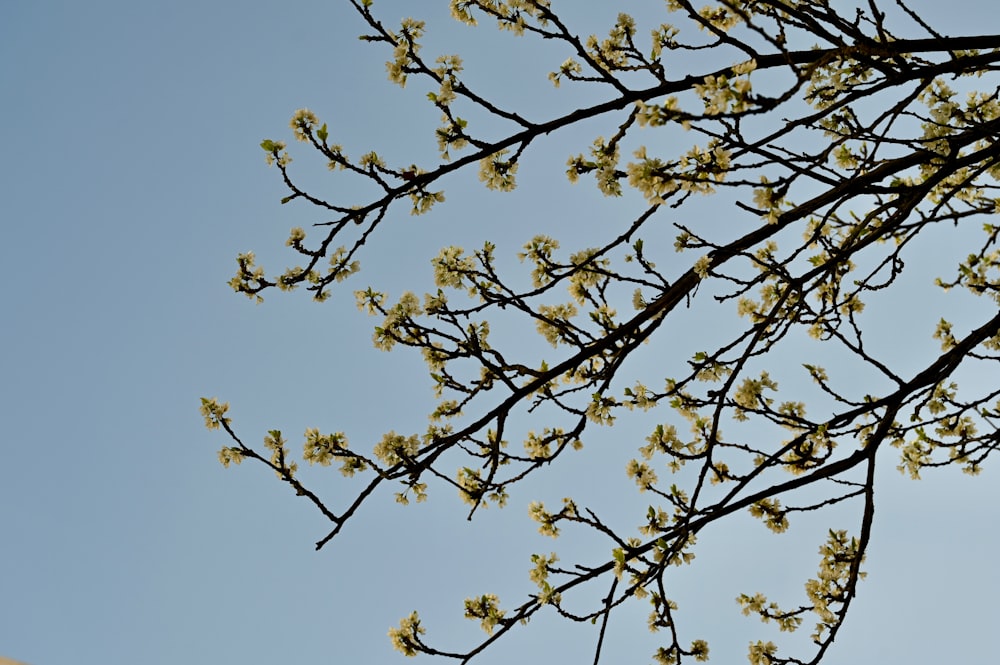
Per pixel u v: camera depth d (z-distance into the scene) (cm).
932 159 459
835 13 429
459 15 480
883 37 405
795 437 521
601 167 471
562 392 502
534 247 507
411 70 463
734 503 459
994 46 450
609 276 493
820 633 496
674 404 479
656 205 454
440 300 496
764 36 339
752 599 525
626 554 463
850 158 503
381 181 474
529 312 496
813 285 454
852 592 468
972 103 539
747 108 345
